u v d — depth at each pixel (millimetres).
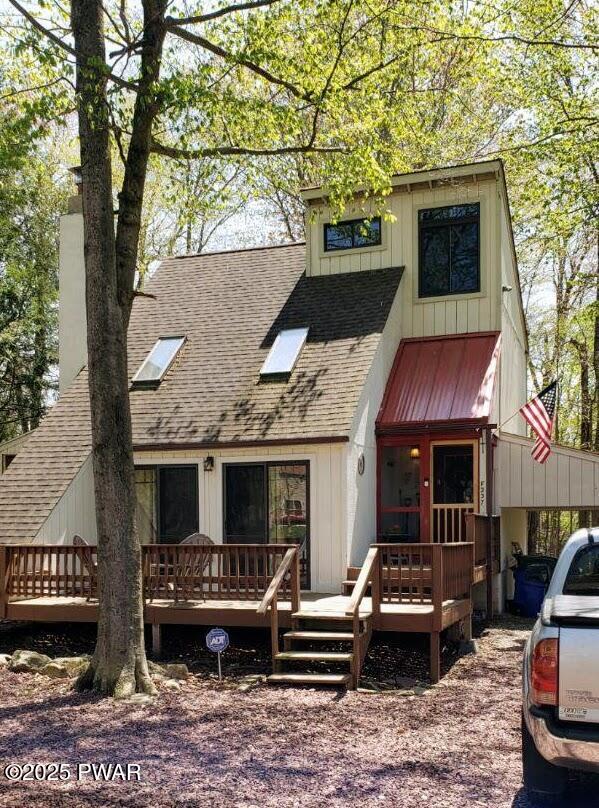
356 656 10016
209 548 11688
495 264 16344
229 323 17281
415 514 15141
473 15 12883
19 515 14227
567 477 15758
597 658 5090
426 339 16609
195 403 15273
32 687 9938
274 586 10633
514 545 18078
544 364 31438
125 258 10539
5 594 12672
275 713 8586
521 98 17406
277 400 14602
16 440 19203
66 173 28781
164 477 14953
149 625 13180
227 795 6012
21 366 28031
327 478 13578
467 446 14945
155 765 6762
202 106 11648
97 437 9969
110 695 9430
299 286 17688
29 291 27688
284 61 12156
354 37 12453
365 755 7035
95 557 12461
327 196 15609
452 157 22453
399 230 17172
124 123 11242
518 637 13422
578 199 16953
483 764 6762
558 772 5613
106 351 10039
